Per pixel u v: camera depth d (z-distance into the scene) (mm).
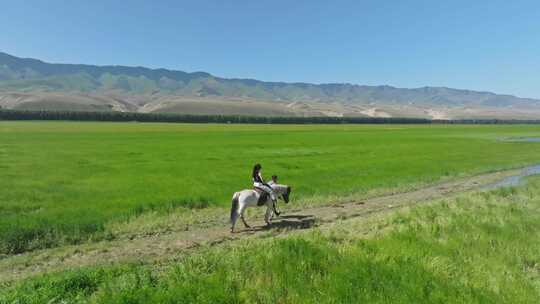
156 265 11391
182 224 16172
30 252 12516
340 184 25859
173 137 75562
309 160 40031
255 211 18859
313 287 9023
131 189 23000
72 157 39781
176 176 28562
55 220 15266
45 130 91938
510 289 9211
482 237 12977
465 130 132500
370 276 9461
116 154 43594
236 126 147625
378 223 15469
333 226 15984
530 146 61781
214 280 9164
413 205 20125
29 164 33469
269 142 65688
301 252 10953
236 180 26969
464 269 10273
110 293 8438
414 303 8211
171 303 8156
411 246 11828
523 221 15375
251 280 9430
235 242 13875
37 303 8078
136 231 14969
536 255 11602
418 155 46656
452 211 17375
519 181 29750
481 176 32625
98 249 12891
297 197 21797
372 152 49938
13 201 18875
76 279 9281
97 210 17297
